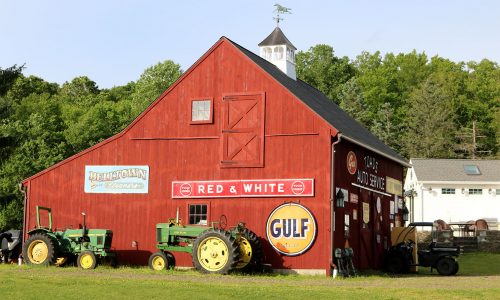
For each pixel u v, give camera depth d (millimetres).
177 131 28891
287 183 26906
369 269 30297
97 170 29797
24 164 52375
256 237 26609
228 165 27828
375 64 98000
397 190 35812
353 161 28953
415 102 82812
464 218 58812
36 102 76125
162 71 77625
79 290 19203
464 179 58781
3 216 48875
